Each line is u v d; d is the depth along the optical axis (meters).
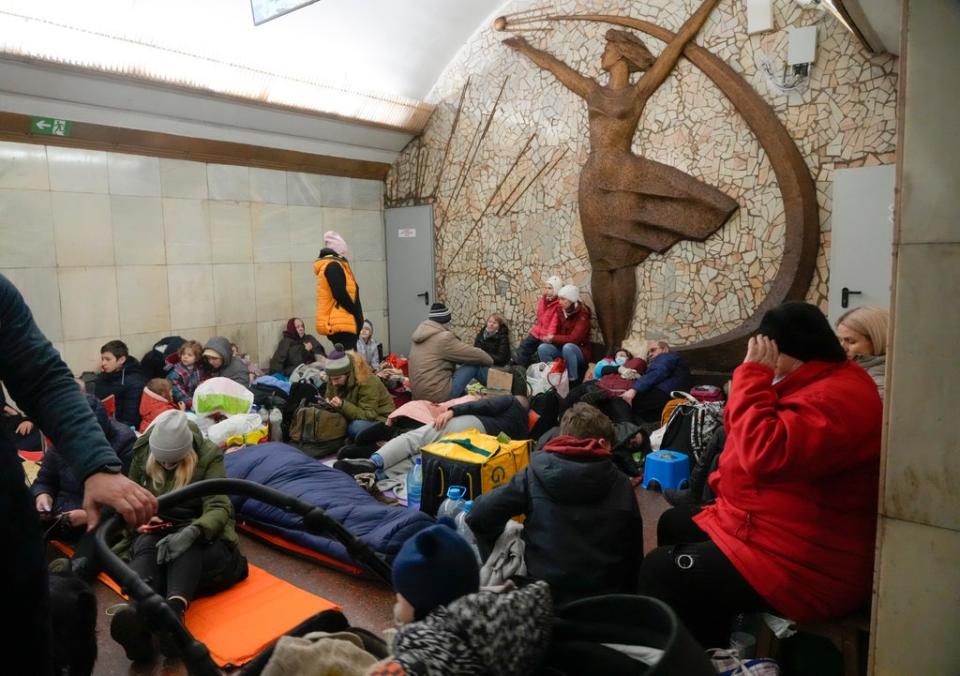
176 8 6.09
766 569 2.09
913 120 1.67
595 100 6.89
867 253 5.64
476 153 8.20
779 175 5.90
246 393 5.41
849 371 2.17
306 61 7.31
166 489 2.97
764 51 6.01
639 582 2.34
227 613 2.86
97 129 6.19
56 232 6.08
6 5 5.22
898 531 1.77
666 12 6.55
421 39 7.83
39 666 1.18
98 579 3.28
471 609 1.32
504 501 2.52
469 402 4.68
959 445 1.66
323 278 6.60
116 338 6.56
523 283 7.92
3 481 1.12
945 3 1.61
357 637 1.82
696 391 5.43
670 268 6.71
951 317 1.65
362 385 5.27
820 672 2.18
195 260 7.18
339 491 3.71
